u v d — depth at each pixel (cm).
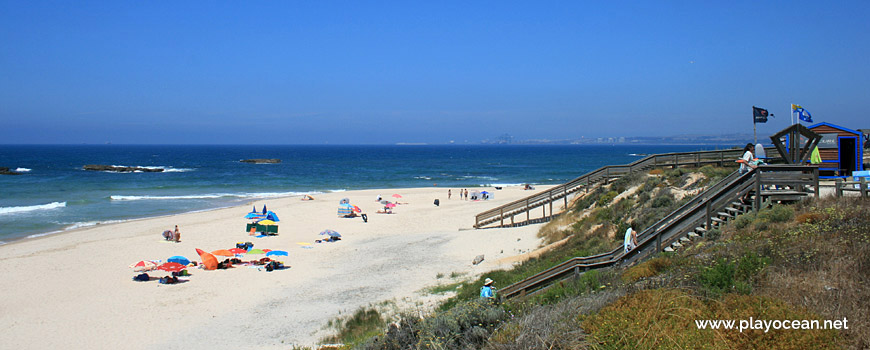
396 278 1909
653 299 669
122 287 1916
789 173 1251
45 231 3077
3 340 1423
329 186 6631
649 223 1670
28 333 1472
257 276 2055
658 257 1033
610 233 1833
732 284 725
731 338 554
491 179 8069
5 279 2009
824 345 526
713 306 639
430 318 838
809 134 1720
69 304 1719
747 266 754
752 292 695
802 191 1318
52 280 2003
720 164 2547
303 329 1438
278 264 2198
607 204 2344
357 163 13100
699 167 2475
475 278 1739
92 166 9012
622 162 13812
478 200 4850
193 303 1722
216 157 16588
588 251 1614
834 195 1273
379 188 6525
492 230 2773
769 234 1011
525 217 3133
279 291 1839
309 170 9838
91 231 3081
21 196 4841
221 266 2206
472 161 14725
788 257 822
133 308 1678
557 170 10400
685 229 1241
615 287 877
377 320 1384
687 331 571
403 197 5156
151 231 3102
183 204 4469
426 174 9138
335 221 3584
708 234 1167
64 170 8831
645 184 2280
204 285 1936
